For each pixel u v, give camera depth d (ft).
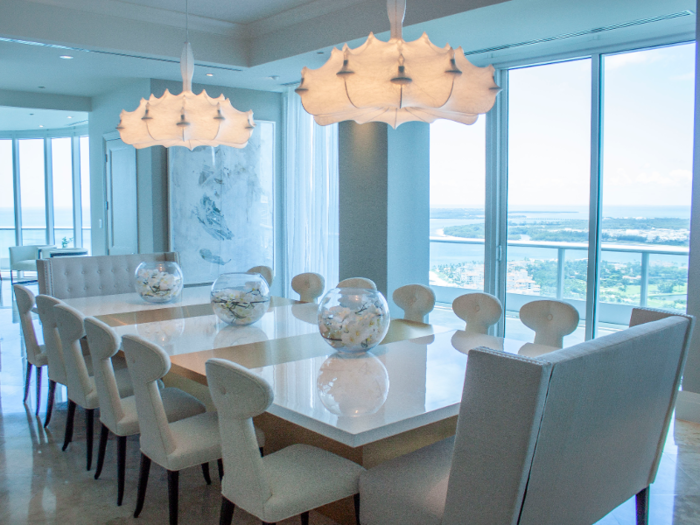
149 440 8.44
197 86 22.13
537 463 5.67
